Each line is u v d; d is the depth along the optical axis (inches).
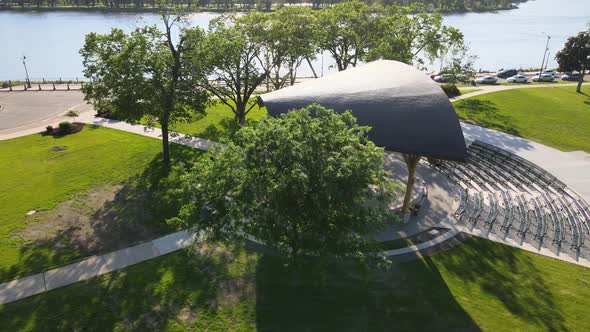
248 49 1756.9
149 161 1455.5
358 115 1081.4
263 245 1001.5
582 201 1235.9
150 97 1293.1
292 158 753.0
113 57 1246.9
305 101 1122.7
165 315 791.7
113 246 998.4
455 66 2482.8
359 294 853.8
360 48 2222.0
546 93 2536.9
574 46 2544.3
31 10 6727.4
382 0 4854.8
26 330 753.6
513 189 1326.3
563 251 1016.9
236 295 844.6
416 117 1035.9
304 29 1845.5
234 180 781.9
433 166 1472.7
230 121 1936.5
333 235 754.8
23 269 911.0
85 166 1414.9
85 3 7032.5
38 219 1099.9
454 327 773.9
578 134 1819.6
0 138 1713.8
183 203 1137.4
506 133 1833.2
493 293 868.0
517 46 5241.1
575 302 842.8
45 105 2262.6
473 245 1035.3
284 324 773.9
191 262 943.7
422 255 992.9
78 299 828.6
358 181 757.9
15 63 3833.7
